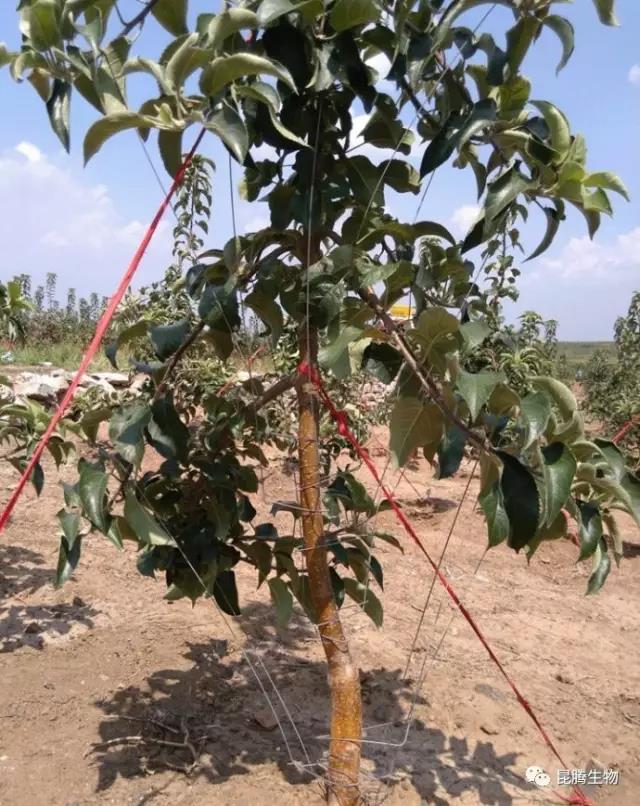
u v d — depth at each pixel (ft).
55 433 9.04
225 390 7.23
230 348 6.42
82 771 7.48
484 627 13.07
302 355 5.92
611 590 15.97
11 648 9.92
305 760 7.95
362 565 7.11
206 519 6.81
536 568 16.85
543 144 4.78
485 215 4.71
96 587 12.32
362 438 17.52
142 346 17.66
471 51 5.14
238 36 5.09
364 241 5.84
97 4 4.59
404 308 6.77
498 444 5.17
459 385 4.36
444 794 7.82
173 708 8.83
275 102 4.60
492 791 8.01
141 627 10.96
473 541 18.30
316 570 6.17
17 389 23.67
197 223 16.71
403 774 8.04
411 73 5.00
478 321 4.70
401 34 5.06
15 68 4.35
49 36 4.33
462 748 8.87
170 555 6.66
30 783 7.22
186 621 11.35
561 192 4.85
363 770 8.02
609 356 37.86
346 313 5.57
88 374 27.43
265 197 5.97
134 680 9.41
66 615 11.15
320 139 5.45
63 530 5.54
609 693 11.11
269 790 7.29
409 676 10.52
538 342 20.47
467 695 10.22
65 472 19.03
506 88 5.26
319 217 5.48
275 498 19.04
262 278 5.89
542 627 13.44
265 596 12.90
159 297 17.54
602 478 5.21
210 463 6.43
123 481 5.71
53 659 9.70
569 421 5.11
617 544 5.99
